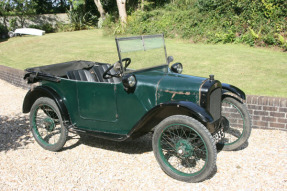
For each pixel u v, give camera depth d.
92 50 11.62
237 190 3.14
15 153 4.26
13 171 3.72
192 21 13.01
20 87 8.66
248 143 4.35
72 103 4.14
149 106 3.62
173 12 15.06
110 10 24.25
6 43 17.27
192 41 12.26
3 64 10.94
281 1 10.77
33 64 10.38
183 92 3.45
